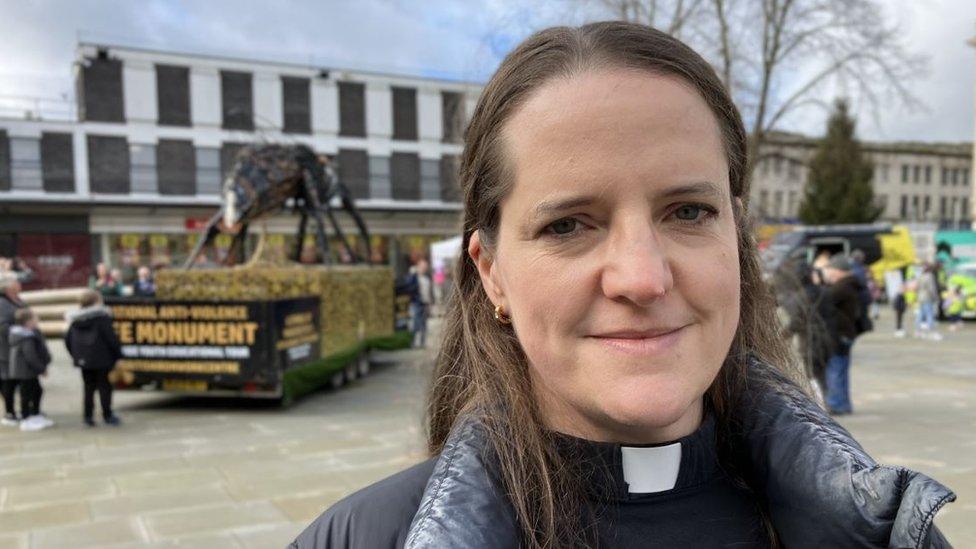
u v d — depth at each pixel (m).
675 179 0.68
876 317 16.91
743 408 0.88
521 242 0.72
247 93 27.48
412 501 0.85
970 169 53.44
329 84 28.77
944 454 5.11
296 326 7.50
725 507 0.82
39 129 24.53
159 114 26.12
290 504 4.27
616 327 0.68
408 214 29.61
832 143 36.62
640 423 0.68
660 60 0.69
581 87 0.68
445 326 1.15
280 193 9.16
